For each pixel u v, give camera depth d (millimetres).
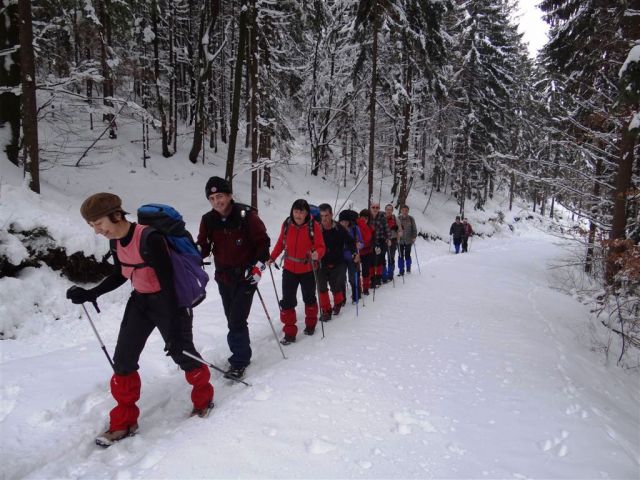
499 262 16469
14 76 9703
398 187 27453
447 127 28125
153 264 2920
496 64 29062
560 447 3129
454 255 18641
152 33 17344
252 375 4215
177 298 3104
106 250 7609
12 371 4121
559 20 12492
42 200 7746
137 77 15852
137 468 2570
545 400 4020
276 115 19156
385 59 19578
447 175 33375
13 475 2682
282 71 19797
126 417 3066
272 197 19109
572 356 5863
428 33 17500
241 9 13109
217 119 21781
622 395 5109
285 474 2553
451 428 3318
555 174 12469
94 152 15805
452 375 4434
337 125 26281
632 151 9336
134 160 16984
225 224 4125
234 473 2527
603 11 10477
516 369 4785
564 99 12383
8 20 9516
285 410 3307
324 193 23391
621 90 6895
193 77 22641
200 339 5215
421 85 22688
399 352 4953
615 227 9586
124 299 7426
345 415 3322
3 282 6008
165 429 3219
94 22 12117
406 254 11539
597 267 10656
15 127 9828
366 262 8297
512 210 40156
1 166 9086
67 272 6949
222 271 4227
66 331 5973
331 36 22266
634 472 2867
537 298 9672
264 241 4191
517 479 2705
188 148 21078
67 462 2797
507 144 31703
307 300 5500
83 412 3506
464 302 8156
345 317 6629
